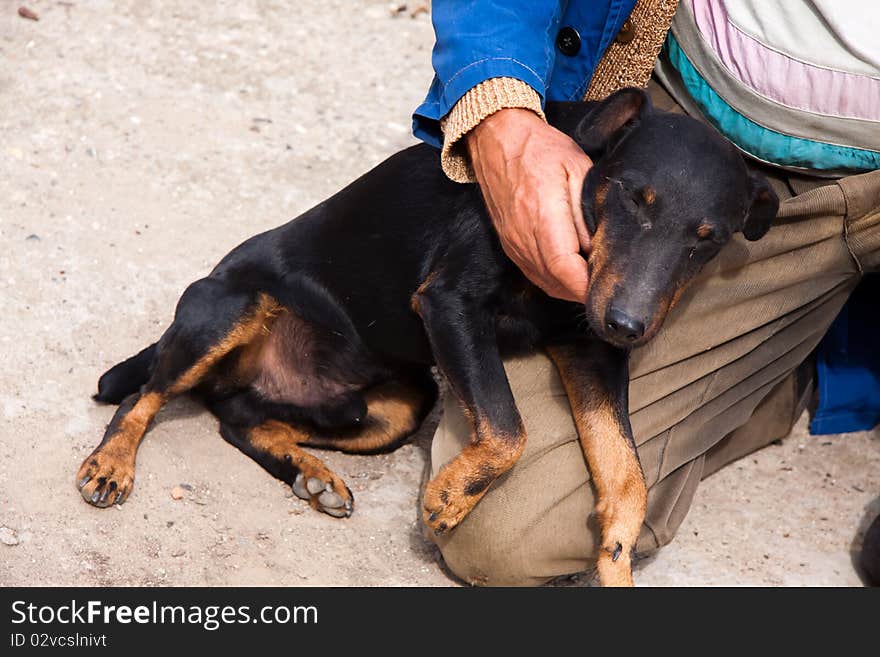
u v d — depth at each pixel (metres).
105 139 7.88
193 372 5.79
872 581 5.57
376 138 8.43
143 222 7.27
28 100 8.08
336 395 6.05
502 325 5.23
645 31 5.20
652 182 4.36
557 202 4.44
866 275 6.30
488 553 5.11
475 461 4.92
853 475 6.31
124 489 5.44
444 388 6.68
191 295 5.84
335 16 9.69
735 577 5.55
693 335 5.35
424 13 9.98
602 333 4.31
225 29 9.23
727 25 5.20
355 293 5.68
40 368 6.14
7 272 6.68
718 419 5.66
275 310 5.90
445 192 5.30
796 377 6.27
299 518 5.61
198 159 7.88
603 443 5.04
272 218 7.52
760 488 6.18
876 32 4.95
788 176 5.59
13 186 7.32
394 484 5.98
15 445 5.66
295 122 8.43
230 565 5.25
